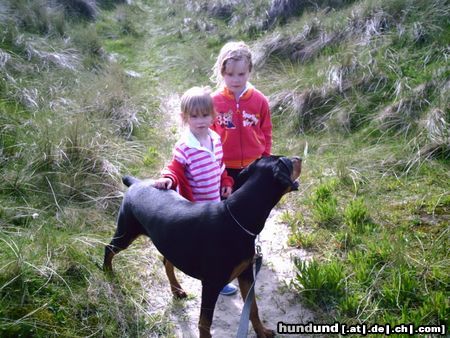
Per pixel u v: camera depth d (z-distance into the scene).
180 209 2.93
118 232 3.37
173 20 11.54
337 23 7.78
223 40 9.59
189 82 8.26
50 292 3.32
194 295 3.59
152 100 7.50
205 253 2.78
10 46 7.32
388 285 3.47
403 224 4.18
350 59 6.76
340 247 4.02
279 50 7.91
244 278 3.01
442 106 5.45
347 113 6.08
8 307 3.13
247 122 3.71
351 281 3.58
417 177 4.87
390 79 6.32
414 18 7.10
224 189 3.48
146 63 9.38
